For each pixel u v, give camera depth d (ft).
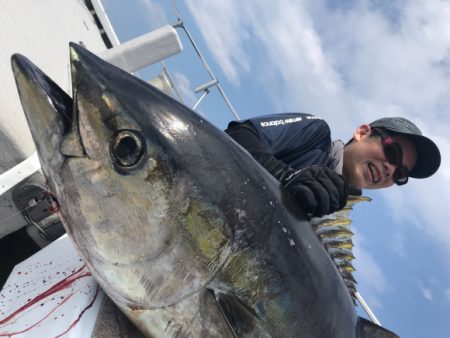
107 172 1.47
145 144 1.49
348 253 2.27
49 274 1.82
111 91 1.49
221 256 1.56
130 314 1.61
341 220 2.26
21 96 1.44
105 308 1.69
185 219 1.52
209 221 1.55
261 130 2.48
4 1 2.95
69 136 1.46
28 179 2.00
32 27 3.47
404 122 3.25
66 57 4.36
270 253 1.64
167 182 1.51
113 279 1.55
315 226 2.19
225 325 1.57
